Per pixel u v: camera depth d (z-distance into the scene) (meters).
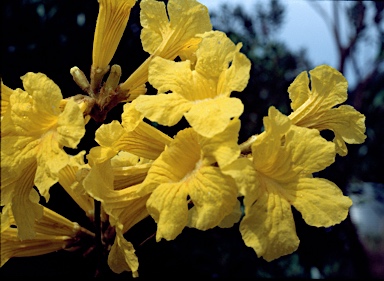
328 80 0.34
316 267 0.63
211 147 0.28
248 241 0.28
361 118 0.35
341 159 0.79
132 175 0.32
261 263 0.60
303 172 0.30
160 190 0.29
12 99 0.30
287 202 0.29
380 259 1.71
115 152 0.31
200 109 0.29
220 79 0.31
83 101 0.33
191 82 0.31
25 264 0.48
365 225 1.83
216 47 0.31
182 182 0.29
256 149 0.29
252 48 0.74
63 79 0.55
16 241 0.34
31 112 0.29
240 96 0.67
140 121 0.31
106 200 0.30
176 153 0.30
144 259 0.52
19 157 0.29
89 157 0.30
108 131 0.31
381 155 0.90
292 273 0.61
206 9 0.36
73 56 0.55
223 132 0.28
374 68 1.03
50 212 0.35
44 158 0.29
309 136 0.30
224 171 0.27
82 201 0.35
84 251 0.35
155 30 0.37
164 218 0.28
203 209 0.28
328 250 0.65
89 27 0.56
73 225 0.35
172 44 0.35
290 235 0.28
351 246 0.77
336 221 0.29
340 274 0.74
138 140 0.32
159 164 0.30
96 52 0.34
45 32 0.55
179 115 0.29
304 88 0.35
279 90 0.76
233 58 0.30
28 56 0.55
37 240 0.34
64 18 0.56
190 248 0.57
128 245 0.29
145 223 0.47
